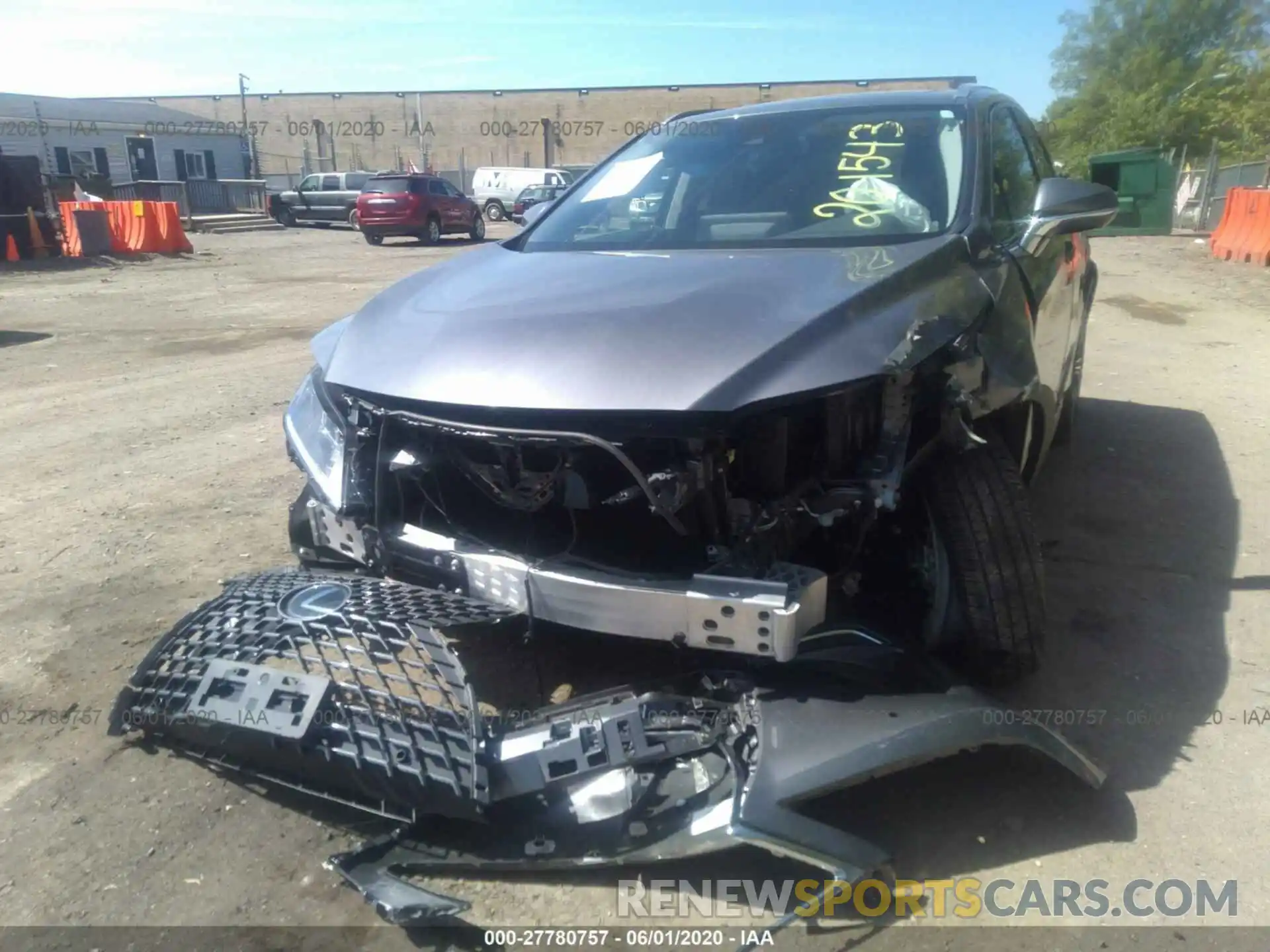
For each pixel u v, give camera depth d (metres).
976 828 2.56
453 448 2.62
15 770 2.89
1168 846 2.50
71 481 5.40
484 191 36.72
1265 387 7.04
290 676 2.58
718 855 2.47
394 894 2.25
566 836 2.38
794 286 2.74
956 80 4.59
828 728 2.38
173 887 2.44
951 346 2.60
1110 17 47.66
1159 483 5.00
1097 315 10.31
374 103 52.78
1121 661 3.34
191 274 16.70
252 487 5.25
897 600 3.00
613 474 2.50
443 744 2.39
